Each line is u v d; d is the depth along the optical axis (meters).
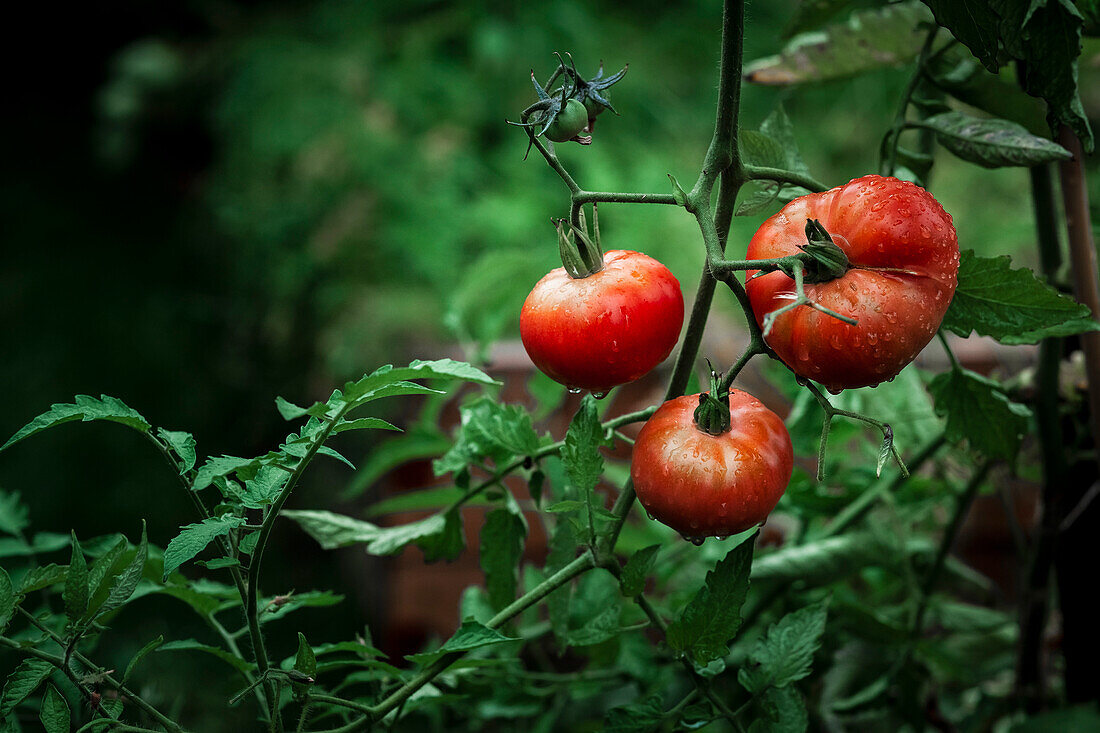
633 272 0.75
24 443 2.89
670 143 3.29
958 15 0.75
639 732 0.82
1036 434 0.97
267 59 3.68
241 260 3.43
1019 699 1.02
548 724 1.02
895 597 1.13
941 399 0.90
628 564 0.79
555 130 0.74
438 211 3.07
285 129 3.40
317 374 2.90
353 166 3.24
